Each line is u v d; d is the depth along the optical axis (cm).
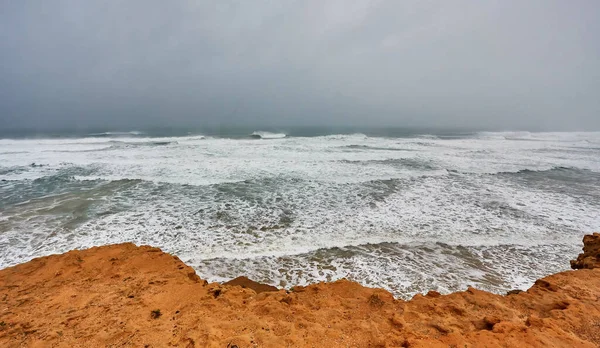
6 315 320
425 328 311
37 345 272
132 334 289
